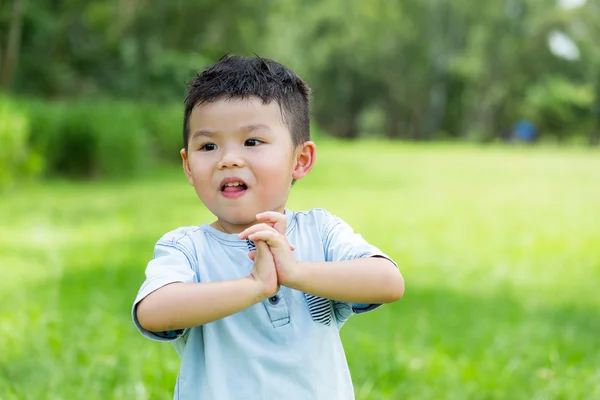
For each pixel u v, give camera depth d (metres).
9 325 3.97
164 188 11.93
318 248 1.92
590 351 4.10
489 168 18.38
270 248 1.72
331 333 1.84
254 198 1.80
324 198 11.32
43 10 20.08
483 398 3.39
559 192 12.99
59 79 20.47
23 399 3.09
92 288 5.09
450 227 8.71
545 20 40.25
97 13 21.12
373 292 1.77
